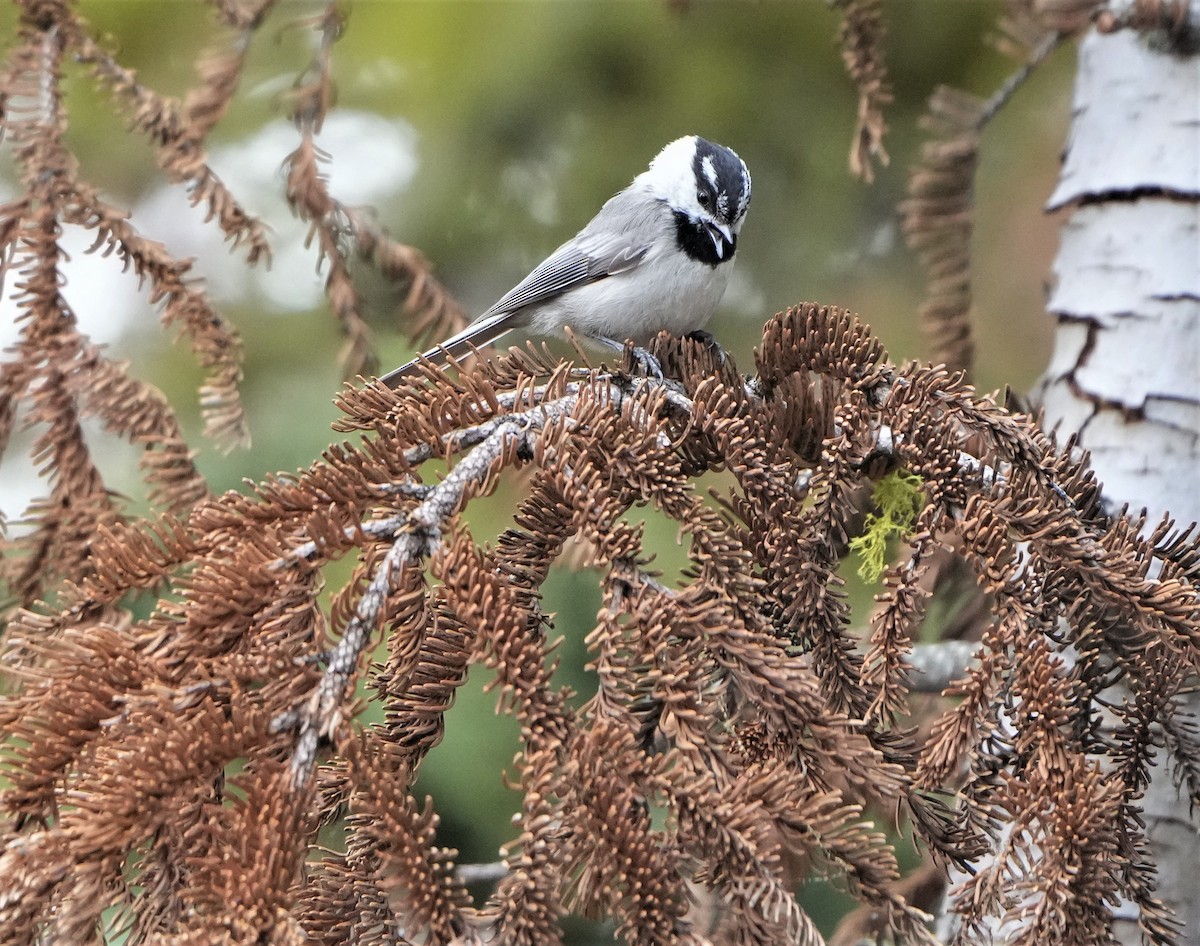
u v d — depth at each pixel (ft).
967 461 16.05
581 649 28.81
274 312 40.27
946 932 21.52
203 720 11.96
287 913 11.15
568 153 40.45
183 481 24.04
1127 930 20.20
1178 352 23.40
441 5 39.27
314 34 39.04
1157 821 20.71
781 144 39.81
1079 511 17.04
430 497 14.32
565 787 11.87
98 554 14.61
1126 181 24.27
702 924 16.56
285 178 28.89
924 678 23.67
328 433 33.78
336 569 28.78
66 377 23.52
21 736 12.92
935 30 38.65
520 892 11.57
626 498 15.16
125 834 11.52
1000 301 39.81
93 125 39.96
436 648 13.78
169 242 42.14
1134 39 24.58
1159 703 15.05
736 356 39.70
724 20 38.83
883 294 40.06
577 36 38.83
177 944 10.84
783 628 14.98
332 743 12.26
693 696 12.70
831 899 28.73
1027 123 40.01
